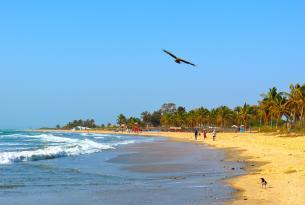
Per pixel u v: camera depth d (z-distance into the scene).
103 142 88.12
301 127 93.06
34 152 42.06
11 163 33.81
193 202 17.00
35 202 17.34
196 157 44.03
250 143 67.56
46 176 26.08
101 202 17.33
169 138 118.31
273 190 19.27
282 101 105.44
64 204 16.92
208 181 23.69
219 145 68.00
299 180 21.83
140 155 47.28
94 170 30.59
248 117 148.62
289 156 38.22
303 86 95.12
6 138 103.50
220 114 173.62
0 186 21.56
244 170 29.59
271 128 118.25
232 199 17.44
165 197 18.31
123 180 24.91
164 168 32.56
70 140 89.50
